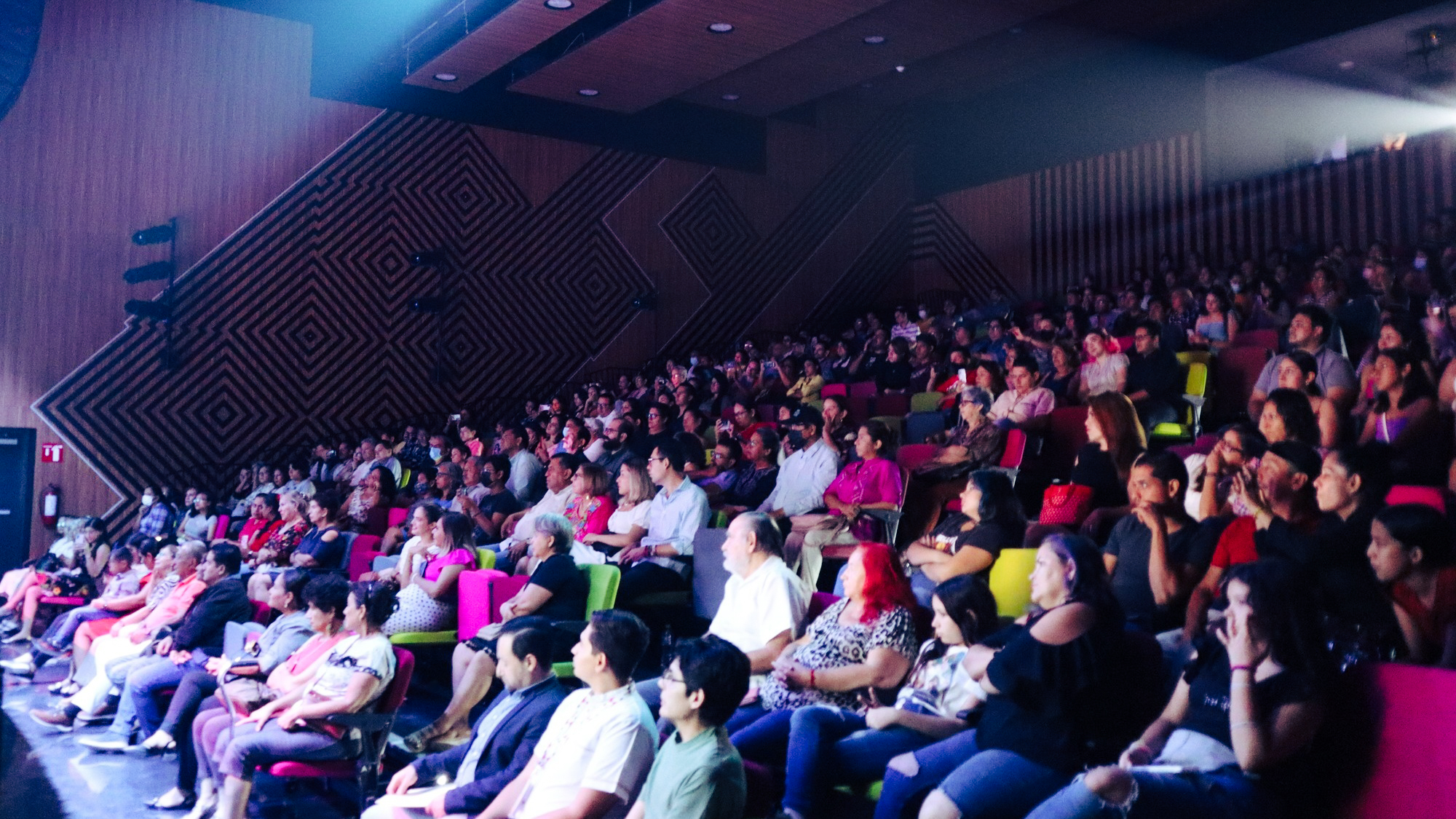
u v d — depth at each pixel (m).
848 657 3.36
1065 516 4.51
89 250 10.52
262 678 4.52
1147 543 3.44
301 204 11.35
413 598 5.27
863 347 10.76
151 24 10.85
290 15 11.45
